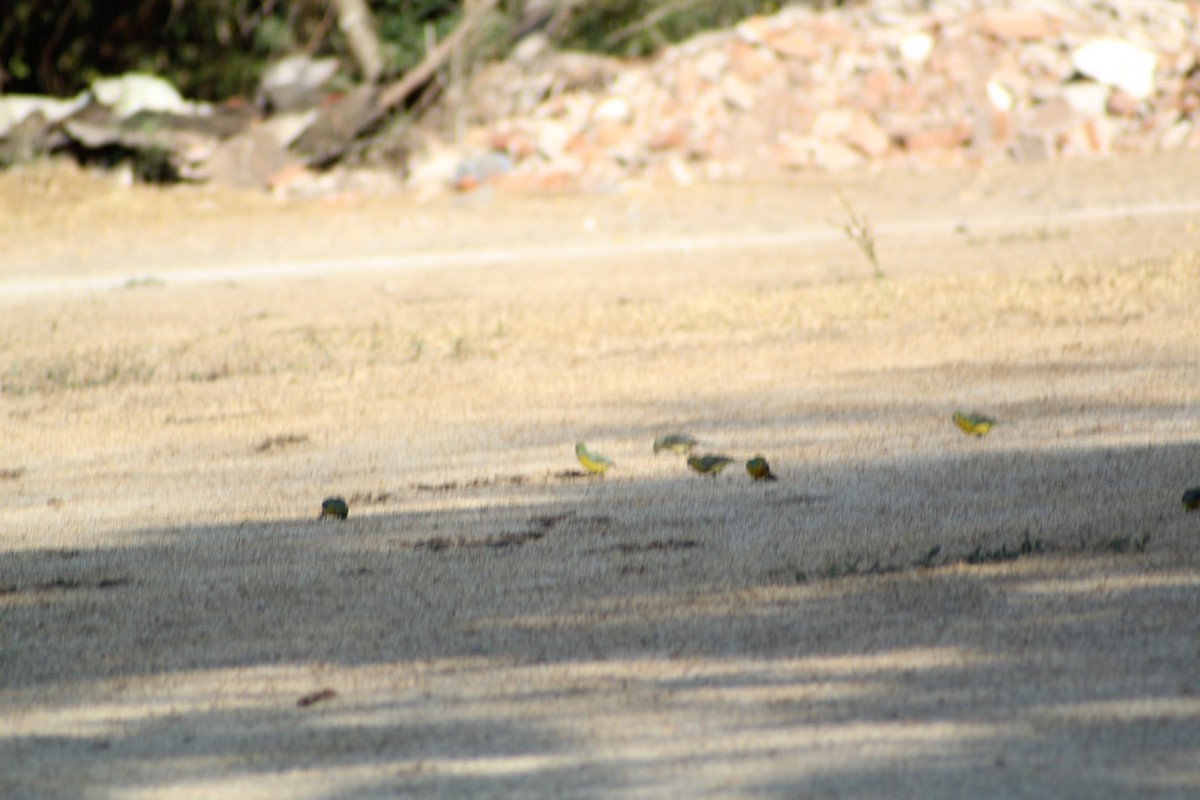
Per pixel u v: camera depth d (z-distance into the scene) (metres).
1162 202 67.75
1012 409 25.23
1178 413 24.02
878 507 19.55
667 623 15.30
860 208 73.38
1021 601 15.24
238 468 24.55
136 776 12.23
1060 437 22.97
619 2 120.88
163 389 32.47
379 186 90.81
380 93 97.69
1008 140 97.19
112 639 15.85
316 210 82.69
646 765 11.84
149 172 91.50
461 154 93.81
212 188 90.31
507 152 94.69
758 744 12.12
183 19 115.81
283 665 14.73
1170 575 15.75
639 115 98.56
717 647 14.48
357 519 20.66
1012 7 106.38
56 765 12.54
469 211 79.94
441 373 32.34
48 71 116.69
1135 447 21.98
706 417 26.25
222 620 16.33
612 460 23.36
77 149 90.50
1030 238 54.31
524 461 23.72
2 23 113.88
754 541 18.23
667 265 53.12
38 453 26.77
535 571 17.52
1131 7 107.50
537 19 110.25
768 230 65.56
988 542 17.52
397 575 17.70
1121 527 17.77
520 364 32.91
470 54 102.44
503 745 12.43
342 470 23.92
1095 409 24.75
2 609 17.22
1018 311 35.56
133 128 91.44
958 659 13.70
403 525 20.17
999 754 11.61
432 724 12.98
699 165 94.19
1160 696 12.52
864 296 39.81
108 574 18.55
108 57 117.69
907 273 45.47
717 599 15.99
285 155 93.31
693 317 38.06
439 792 11.55
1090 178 82.44
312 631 15.74
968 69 101.06
